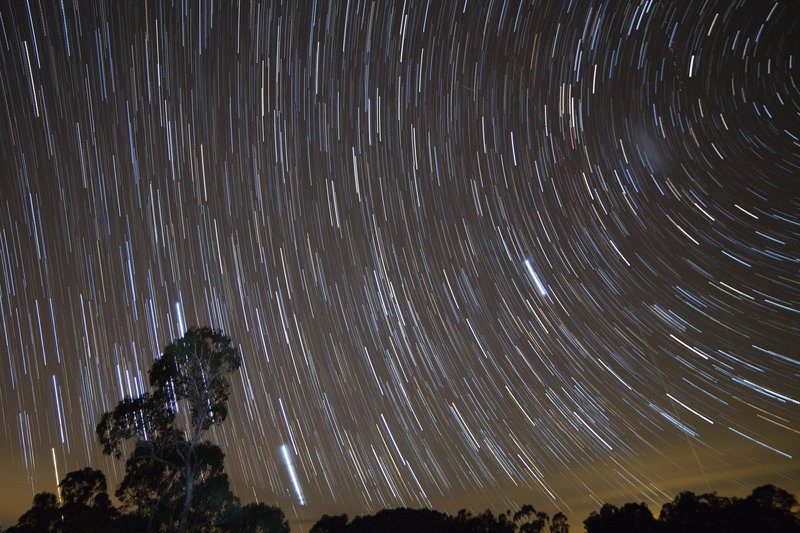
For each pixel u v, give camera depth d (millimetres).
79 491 18172
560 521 28125
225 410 19297
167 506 17688
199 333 19578
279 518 21953
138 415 17969
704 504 22188
